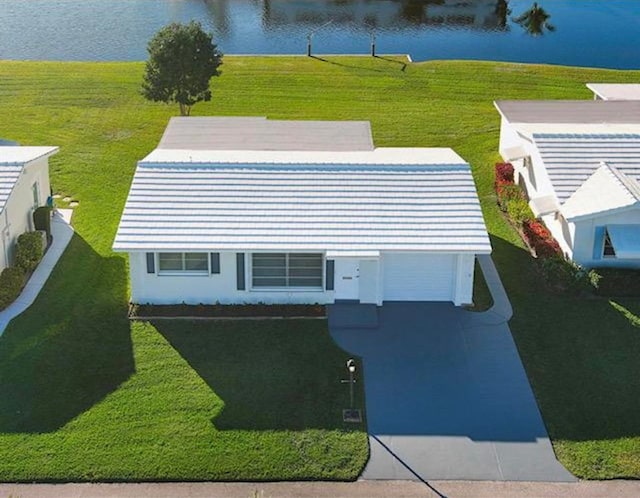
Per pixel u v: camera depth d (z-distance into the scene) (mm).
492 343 25891
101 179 37625
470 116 46031
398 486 20328
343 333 26266
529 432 22172
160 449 21328
